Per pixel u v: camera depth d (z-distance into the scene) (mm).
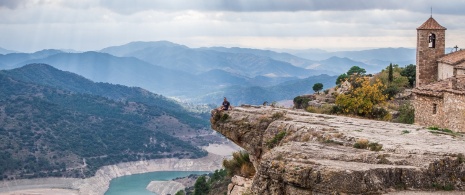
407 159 21250
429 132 30641
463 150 22875
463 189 20188
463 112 40312
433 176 20266
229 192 38031
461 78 43906
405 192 19219
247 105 42000
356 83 84312
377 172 19438
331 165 19719
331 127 30750
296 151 22594
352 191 18672
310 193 19406
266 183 21000
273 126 33875
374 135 27859
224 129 37094
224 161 41750
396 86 80188
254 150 35094
